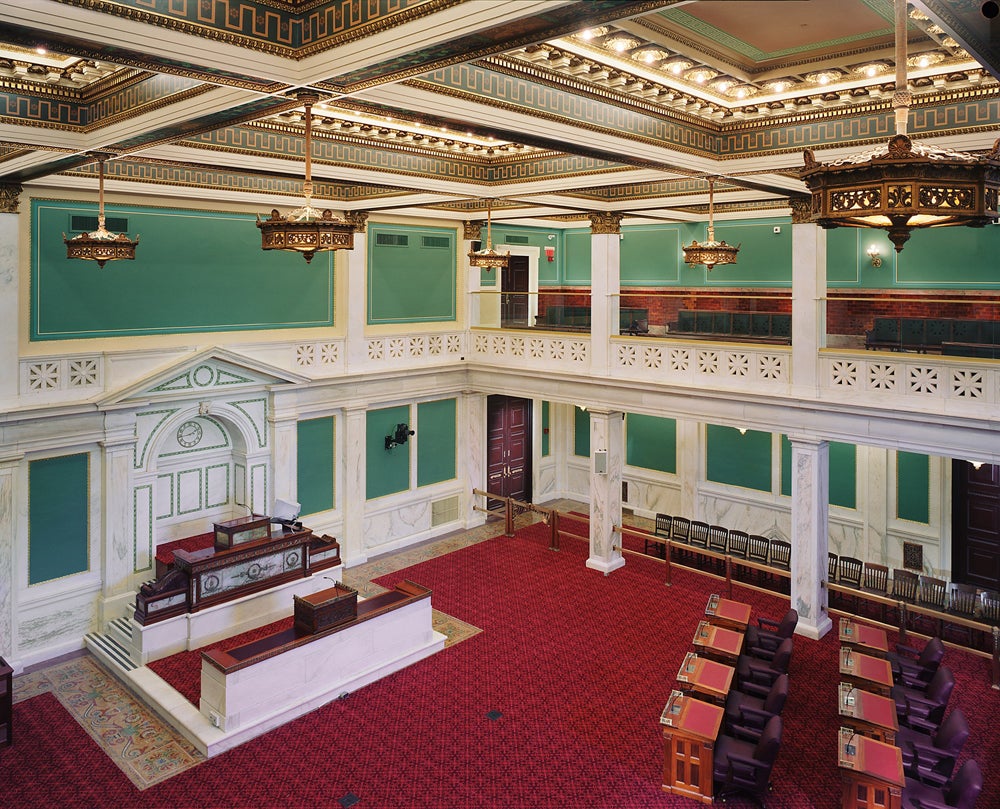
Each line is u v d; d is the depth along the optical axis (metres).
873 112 9.13
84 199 11.92
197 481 13.92
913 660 10.95
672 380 13.77
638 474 19.36
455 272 17.67
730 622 11.09
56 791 8.73
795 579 12.66
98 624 12.43
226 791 8.70
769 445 16.89
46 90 8.30
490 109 7.52
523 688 10.88
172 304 13.12
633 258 19.64
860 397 11.61
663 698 10.59
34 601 11.73
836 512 15.97
